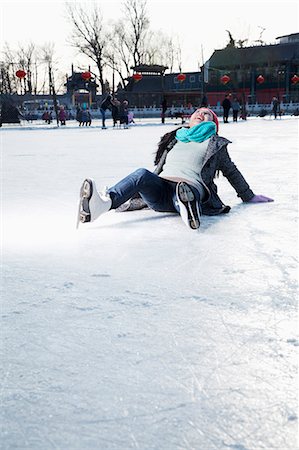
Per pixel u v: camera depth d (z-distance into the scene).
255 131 17.22
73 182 5.37
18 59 73.94
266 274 2.13
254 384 1.22
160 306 1.77
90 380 1.26
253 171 5.92
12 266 2.33
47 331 1.57
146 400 1.16
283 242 2.68
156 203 3.28
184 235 2.91
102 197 3.00
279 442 1.01
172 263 2.33
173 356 1.38
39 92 77.62
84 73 33.09
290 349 1.41
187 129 3.44
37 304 1.81
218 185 5.10
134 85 66.69
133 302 1.82
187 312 1.71
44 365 1.34
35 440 1.03
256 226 3.10
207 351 1.41
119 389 1.21
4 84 69.00
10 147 12.20
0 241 2.82
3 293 1.94
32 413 1.12
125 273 2.19
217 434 1.04
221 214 3.49
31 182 5.45
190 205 2.98
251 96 60.12
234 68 61.25
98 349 1.43
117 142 13.15
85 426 1.07
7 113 33.34
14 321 1.65
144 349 1.43
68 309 1.76
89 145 12.18
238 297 1.85
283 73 59.34
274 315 1.67
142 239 2.83
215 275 2.13
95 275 2.17
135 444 1.01
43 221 3.35
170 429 1.05
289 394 1.18
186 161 3.29
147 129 22.48
